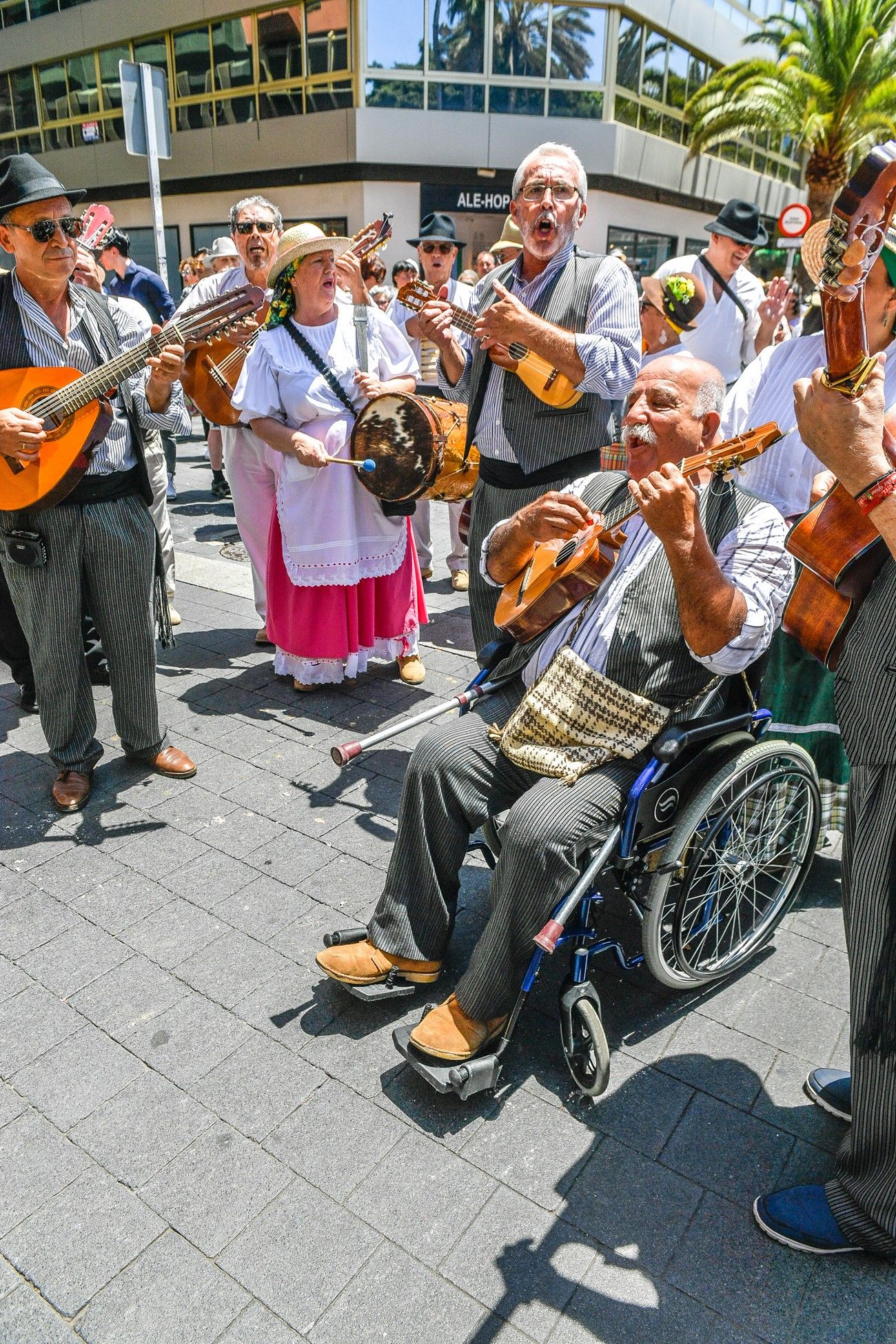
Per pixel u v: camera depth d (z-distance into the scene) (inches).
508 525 100.3
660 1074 90.3
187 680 176.2
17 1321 68.7
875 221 46.7
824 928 111.8
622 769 88.6
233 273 183.6
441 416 165.2
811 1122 85.3
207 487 340.8
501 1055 90.5
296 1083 88.8
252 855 123.1
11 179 108.6
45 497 115.6
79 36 740.7
